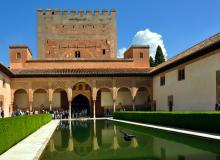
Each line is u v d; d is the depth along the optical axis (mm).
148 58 45469
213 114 15594
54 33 51156
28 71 40188
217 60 22828
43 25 51188
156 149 11320
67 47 51031
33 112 38906
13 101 39000
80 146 13109
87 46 51344
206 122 16250
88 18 51719
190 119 18047
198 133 15242
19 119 14672
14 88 39125
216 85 22938
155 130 19531
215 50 23094
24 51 43656
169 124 21031
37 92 41406
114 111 39250
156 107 39094
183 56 28328
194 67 27172
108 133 19000
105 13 52125
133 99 40562
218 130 15125
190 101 28016
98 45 51562
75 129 22828
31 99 39219
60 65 44344
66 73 39500
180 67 30547
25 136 16297
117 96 42562
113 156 10086
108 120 34469
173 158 9266
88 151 11477
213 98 23422
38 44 50906
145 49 45562
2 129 10914
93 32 51688
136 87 40719
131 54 46188
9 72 34906
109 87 40375
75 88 42250
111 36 51938
